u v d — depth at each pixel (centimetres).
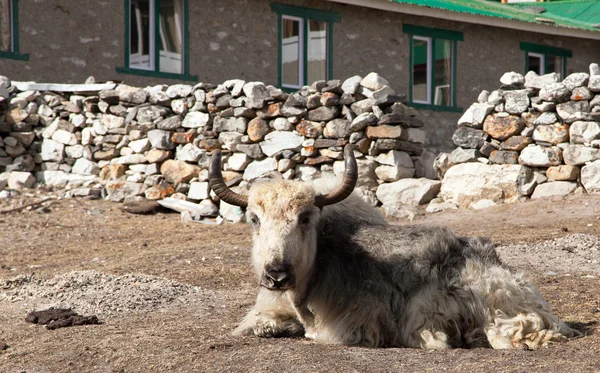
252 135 1245
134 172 1338
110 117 1366
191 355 490
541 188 1139
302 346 503
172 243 1048
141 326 593
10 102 1421
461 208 1167
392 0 1761
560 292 668
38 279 782
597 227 957
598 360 442
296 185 516
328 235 547
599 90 1107
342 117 1207
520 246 874
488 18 1909
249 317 567
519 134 1162
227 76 1669
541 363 439
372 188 1187
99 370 479
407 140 1195
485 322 504
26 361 506
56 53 1505
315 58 1788
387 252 542
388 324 516
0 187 1355
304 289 532
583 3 2722
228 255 905
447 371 436
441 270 529
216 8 1653
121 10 1574
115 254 971
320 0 1767
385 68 1866
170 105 1327
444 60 1967
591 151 1104
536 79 1160
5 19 1466
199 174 1277
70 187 1373
